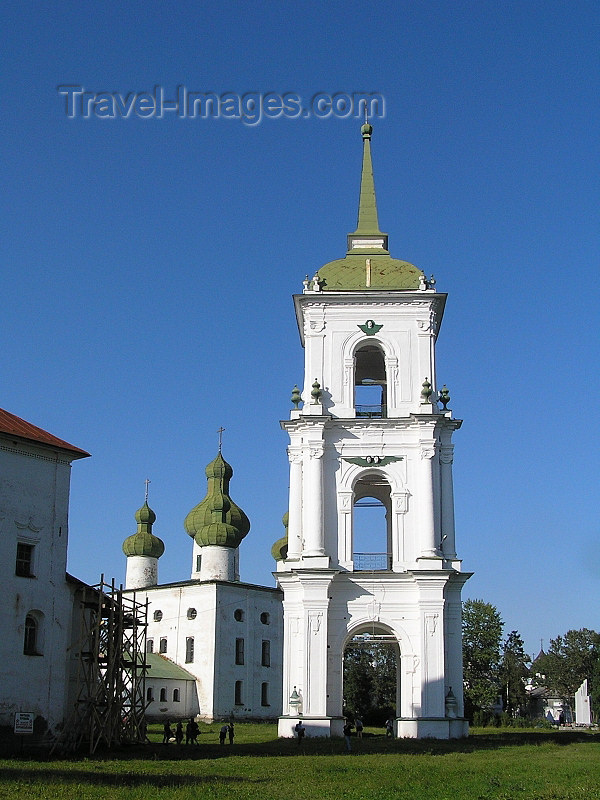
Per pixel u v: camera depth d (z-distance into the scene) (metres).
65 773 31.78
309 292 58.84
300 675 53.19
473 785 29.78
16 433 44.44
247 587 93.75
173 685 87.38
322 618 53.34
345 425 56.69
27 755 41.28
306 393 58.00
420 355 58.06
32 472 45.41
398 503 55.69
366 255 61.75
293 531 56.12
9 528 43.62
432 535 54.59
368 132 66.62
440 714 52.16
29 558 44.75
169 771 33.81
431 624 53.25
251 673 92.31
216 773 33.28
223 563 95.00
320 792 27.77
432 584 53.62
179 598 93.06
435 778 32.03
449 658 54.19
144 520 102.81
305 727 51.97
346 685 94.38
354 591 54.50
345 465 56.38
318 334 58.66
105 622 49.38
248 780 30.72
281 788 28.55
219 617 90.19
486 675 104.62
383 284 59.16
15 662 42.75
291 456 57.28
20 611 43.41
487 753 44.16
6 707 41.97
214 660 88.75
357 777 32.31
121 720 48.78
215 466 99.19
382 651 99.88
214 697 88.12
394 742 49.56
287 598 55.12
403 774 33.41
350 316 58.84
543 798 26.19
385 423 56.47
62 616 45.56
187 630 91.56
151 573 101.75
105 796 25.23
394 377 57.81
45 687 44.03
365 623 54.06
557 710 147.75
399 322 58.66
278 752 44.28
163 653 92.75
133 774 31.83
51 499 46.09
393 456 56.28
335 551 55.28
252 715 91.50
